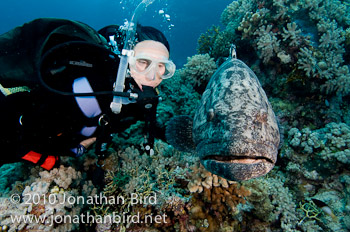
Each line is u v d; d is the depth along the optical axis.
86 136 2.22
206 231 2.88
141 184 3.24
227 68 2.70
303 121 4.76
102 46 1.82
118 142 4.04
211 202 2.97
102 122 1.98
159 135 3.86
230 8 6.61
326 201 3.66
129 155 3.69
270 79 5.09
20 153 2.10
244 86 2.34
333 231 3.32
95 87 1.84
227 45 6.06
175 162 3.59
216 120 2.21
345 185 3.67
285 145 4.29
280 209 3.37
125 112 2.12
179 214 2.98
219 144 2.05
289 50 4.77
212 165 2.05
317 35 4.92
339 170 3.76
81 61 1.80
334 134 4.03
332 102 4.81
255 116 2.11
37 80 1.74
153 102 1.92
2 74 1.70
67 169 3.06
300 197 3.82
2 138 1.85
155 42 1.98
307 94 4.75
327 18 5.31
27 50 1.78
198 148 2.43
